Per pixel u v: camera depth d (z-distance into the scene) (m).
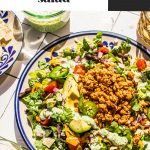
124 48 1.18
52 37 1.27
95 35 1.21
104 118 1.06
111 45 1.20
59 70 1.13
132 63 1.17
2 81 1.21
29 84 1.14
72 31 1.27
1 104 1.18
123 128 1.06
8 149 1.05
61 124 1.07
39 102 1.11
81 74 1.13
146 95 1.10
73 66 1.16
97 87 1.08
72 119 1.06
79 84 1.11
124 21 1.28
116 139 1.04
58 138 1.06
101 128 1.07
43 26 1.24
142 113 1.09
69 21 1.28
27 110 1.12
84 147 1.05
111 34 1.20
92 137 1.05
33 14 1.22
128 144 1.05
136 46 1.19
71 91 1.10
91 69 1.12
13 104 1.18
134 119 1.08
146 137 1.07
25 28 1.28
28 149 1.09
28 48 1.25
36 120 1.10
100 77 1.08
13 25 1.24
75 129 1.05
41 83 1.14
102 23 1.28
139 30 1.25
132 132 1.07
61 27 1.27
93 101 1.08
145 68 1.16
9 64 1.18
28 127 1.10
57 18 1.22
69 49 1.19
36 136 1.08
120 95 1.06
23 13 1.27
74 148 1.04
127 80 1.11
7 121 1.16
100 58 1.16
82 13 1.29
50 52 1.19
